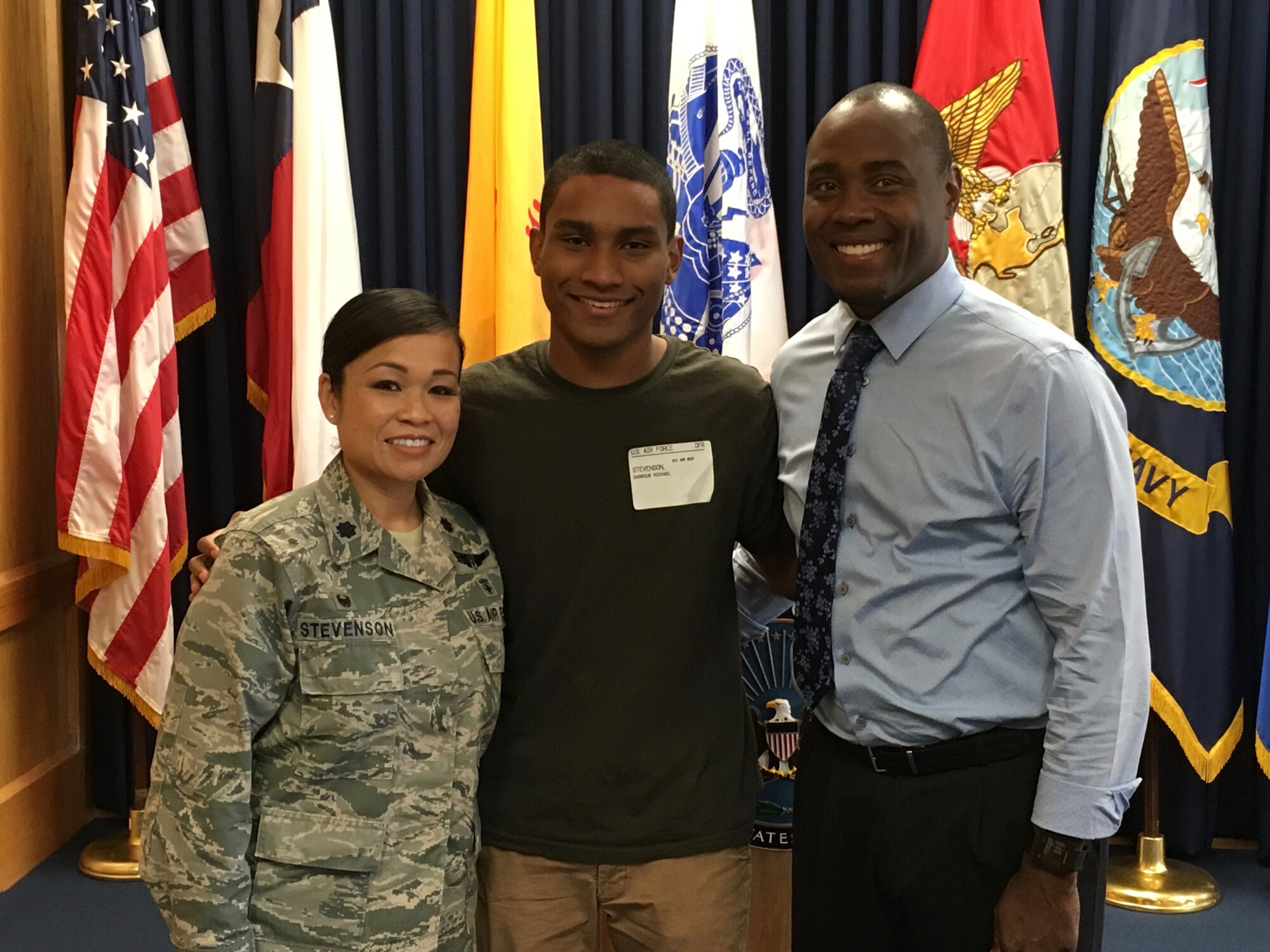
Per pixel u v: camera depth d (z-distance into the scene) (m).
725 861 1.83
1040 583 1.62
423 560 1.66
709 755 1.82
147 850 1.53
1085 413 1.57
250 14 3.51
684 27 3.25
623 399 1.83
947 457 1.64
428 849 1.59
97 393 3.22
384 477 1.64
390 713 1.57
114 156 3.26
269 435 3.31
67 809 3.64
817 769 1.78
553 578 1.80
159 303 3.29
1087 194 3.36
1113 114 3.13
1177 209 3.08
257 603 1.53
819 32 3.41
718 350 3.33
